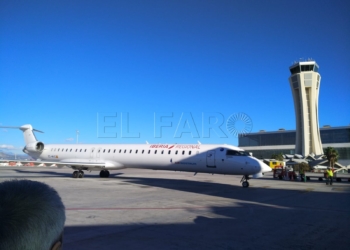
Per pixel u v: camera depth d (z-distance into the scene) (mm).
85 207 12047
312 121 73438
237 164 20188
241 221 9648
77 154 28406
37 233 1443
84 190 17875
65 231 8227
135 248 6777
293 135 87688
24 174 32781
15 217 1402
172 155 22938
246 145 95938
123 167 26375
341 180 31250
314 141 73250
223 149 21109
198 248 6820
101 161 26828
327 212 11281
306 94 74375
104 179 26266
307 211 11469
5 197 1475
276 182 26859
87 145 28609
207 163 21266
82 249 6648
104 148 27141
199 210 11531
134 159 24922
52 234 1525
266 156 91125
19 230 1391
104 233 8047
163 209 11703
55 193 1694
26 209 1447
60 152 29781
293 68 76312
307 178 31031
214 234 8023
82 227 8688
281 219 9992
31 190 1574
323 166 51406
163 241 7344
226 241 7383
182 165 22469
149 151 24328
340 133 80812
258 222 9523
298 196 16031
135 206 12344
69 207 12008
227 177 32219
